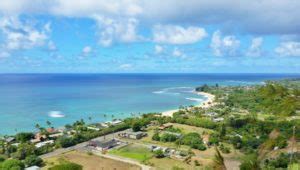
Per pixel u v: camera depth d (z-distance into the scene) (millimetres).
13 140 140250
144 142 142500
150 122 185250
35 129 172000
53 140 141000
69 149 129500
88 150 128500
